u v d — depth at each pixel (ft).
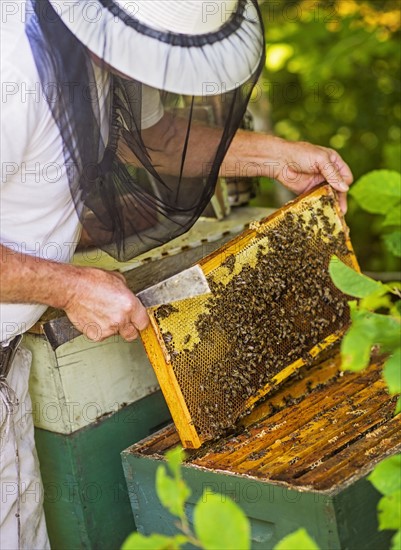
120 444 9.98
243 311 8.86
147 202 8.63
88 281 8.15
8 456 9.06
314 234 9.68
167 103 8.24
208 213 11.57
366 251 18.07
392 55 17.22
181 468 8.13
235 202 12.10
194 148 8.46
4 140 7.38
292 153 10.40
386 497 6.20
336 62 16.55
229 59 7.40
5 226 8.18
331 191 10.01
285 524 7.43
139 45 7.08
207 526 5.45
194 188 8.63
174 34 7.13
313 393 9.50
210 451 8.40
